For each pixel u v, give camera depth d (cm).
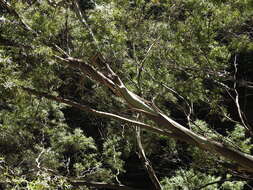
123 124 1026
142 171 1770
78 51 724
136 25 802
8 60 628
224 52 811
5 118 1001
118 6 768
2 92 649
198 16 758
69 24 765
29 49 648
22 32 652
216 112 883
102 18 692
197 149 870
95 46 699
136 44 837
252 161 559
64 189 608
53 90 813
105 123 1292
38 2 729
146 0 881
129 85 850
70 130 1457
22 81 662
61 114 1168
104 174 1046
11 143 1054
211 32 762
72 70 827
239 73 1195
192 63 834
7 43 694
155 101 882
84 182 857
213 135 782
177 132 610
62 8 761
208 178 941
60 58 682
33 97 830
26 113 971
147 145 1059
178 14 828
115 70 783
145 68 844
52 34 702
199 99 938
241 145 842
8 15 669
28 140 1119
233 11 762
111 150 1112
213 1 748
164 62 846
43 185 521
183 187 949
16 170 702
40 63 663
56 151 1133
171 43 814
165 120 609
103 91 920
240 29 822
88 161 1166
